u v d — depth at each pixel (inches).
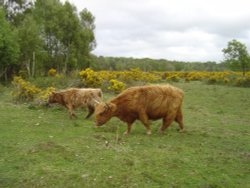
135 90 481.7
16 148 397.7
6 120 543.5
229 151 437.7
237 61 1775.3
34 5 2138.3
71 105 592.4
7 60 1466.5
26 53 1695.4
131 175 332.8
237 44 1776.6
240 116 730.8
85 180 319.3
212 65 4475.9
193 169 359.3
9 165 347.9
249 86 1456.7
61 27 2124.8
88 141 436.5
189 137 494.9
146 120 486.0
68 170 338.0
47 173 330.0
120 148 411.2
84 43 2265.0
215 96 1063.0
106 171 339.3
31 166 345.7
